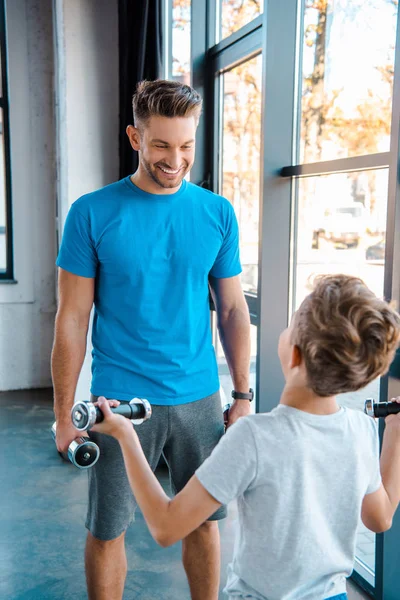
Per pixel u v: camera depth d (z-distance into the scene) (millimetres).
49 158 4691
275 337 2549
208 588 1726
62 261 1575
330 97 2236
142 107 1476
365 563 2223
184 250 1578
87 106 3768
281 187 2479
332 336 917
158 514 1009
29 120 4617
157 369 1587
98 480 1583
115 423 1086
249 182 2918
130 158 3520
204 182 3330
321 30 2268
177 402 1600
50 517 2691
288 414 992
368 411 1133
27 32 4512
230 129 3111
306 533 978
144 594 2121
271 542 985
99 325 1627
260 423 988
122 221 1540
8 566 2293
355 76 2084
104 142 3830
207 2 3223
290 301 2545
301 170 2316
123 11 3479
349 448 1007
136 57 3344
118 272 1550
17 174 4645
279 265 2520
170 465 1687
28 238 4734
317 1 2277
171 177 1507
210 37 3240
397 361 1833
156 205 1566
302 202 2438
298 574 985
